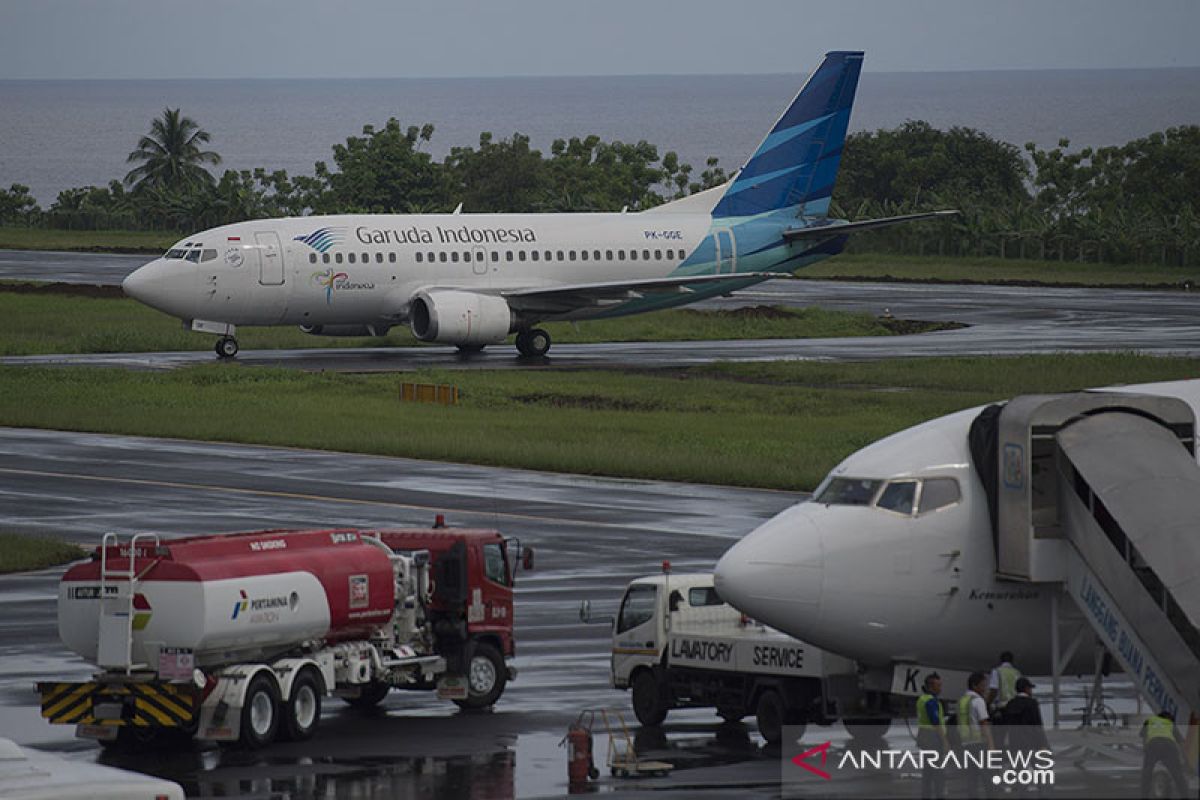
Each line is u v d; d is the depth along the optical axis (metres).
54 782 77.44
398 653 113.12
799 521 101.69
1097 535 93.25
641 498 198.88
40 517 183.00
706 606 113.31
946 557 99.44
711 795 92.50
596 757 102.44
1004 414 98.06
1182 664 89.06
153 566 101.62
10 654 128.25
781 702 104.75
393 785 95.25
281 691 105.12
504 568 117.94
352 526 177.38
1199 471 94.12
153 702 101.31
